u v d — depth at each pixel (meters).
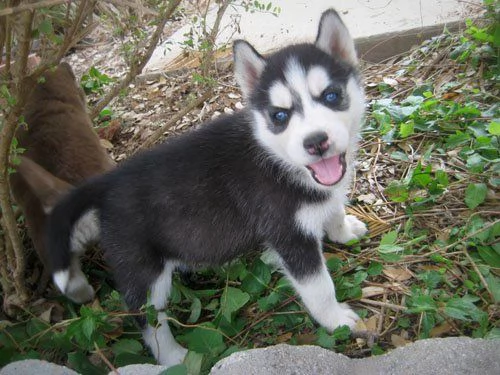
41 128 0.64
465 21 0.83
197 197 0.51
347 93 0.47
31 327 0.54
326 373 0.36
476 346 0.36
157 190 0.51
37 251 0.58
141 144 0.82
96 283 0.62
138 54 0.68
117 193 0.52
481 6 0.87
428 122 0.70
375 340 0.48
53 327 0.51
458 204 0.59
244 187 0.51
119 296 0.56
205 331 0.49
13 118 0.44
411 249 0.56
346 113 0.47
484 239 0.53
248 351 0.39
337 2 1.02
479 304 0.49
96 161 0.64
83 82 0.94
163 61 0.99
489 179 0.60
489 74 0.75
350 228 0.59
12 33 0.50
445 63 0.81
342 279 0.54
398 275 0.54
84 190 0.52
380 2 0.98
